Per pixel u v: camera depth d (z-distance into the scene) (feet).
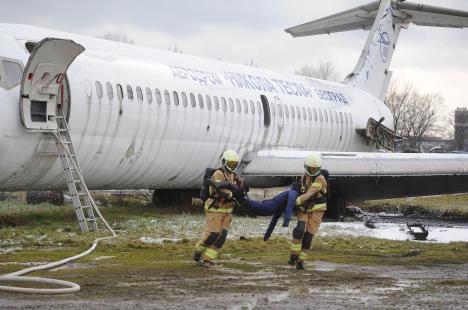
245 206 46.65
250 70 99.71
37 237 58.44
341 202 97.30
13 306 31.48
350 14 130.00
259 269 44.96
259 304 33.22
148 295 34.78
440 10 125.18
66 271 42.19
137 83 75.25
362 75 127.24
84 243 55.98
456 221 94.84
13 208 83.46
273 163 92.73
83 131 68.59
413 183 102.37
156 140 77.61
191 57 89.71
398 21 131.85
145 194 113.70
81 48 61.41
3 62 61.82
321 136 109.50
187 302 33.24
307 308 32.50
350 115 117.39
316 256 52.60
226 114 88.33
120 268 43.80
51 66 62.18
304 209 46.37
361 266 47.57
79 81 68.13
